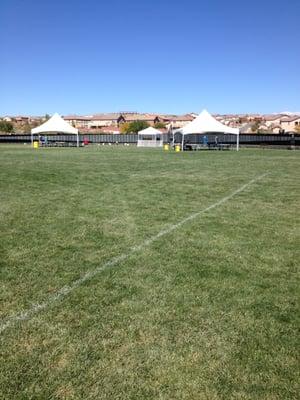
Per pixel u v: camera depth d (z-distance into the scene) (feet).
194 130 110.22
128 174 48.83
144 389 8.29
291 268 15.42
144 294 12.88
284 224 22.67
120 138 192.24
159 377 8.68
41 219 23.36
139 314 11.53
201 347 9.85
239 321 11.19
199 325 10.94
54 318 11.25
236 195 33.12
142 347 9.82
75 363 9.15
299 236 20.08
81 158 79.36
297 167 60.54
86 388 8.31
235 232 20.76
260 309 11.94
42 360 9.26
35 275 14.39
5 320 11.11
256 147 147.95
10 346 9.84
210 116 113.29
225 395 8.14
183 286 13.55
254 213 25.72
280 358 9.43
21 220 23.06
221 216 24.71
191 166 61.41
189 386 8.39
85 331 10.56
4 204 28.09
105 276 14.37
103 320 11.16
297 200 30.89
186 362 9.23
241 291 13.20
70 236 19.65
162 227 21.65
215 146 133.28
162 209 26.76
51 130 133.59
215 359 9.36
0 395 8.07
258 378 8.68
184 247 17.98
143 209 26.66
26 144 176.04
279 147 139.23
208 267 15.40
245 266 15.57
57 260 16.03
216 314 11.59
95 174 48.57
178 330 10.66
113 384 8.43
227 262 16.01
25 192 33.81
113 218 23.80
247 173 51.26
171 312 11.68
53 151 111.04
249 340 10.21
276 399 8.04
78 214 24.88
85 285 13.55
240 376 8.73
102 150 120.37
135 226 21.84
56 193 33.30
